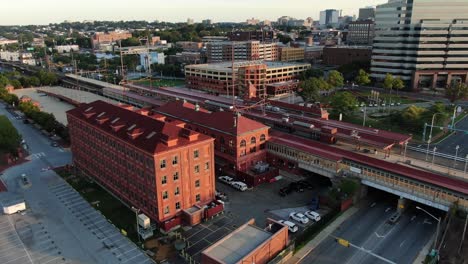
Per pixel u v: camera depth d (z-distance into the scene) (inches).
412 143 4704.7
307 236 2711.6
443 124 5226.4
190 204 3053.6
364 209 3129.9
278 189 3540.8
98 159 3634.4
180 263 2460.6
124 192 3302.2
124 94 7406.5
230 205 3243.1
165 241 2721.5
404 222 2918.3
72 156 4335.6
